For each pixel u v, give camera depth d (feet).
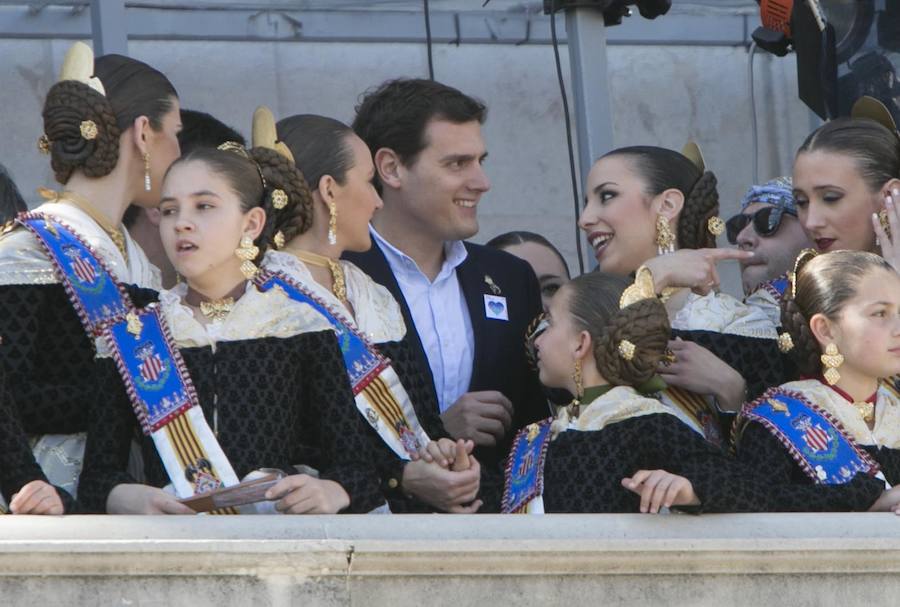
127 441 45.62
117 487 43.47
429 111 59.88
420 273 60.03
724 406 52.70
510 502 50.26
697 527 44.32
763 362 54.13
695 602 43.55
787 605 44.27
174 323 46.09
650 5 77.97
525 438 51.44
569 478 48.49
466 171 59.98
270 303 46.88
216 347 45.98
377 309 54.34
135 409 45.06
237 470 44.80
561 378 50.72
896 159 57.21
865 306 49.88
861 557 44.80
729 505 45.11
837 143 57.06
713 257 53.88
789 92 98.07
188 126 60.23
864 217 56.85
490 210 92.68
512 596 42.04
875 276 50.31
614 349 49.32
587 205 57.98
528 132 93.76
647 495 44.62
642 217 56.85
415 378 54.08
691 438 47.37
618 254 57.16
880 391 50.96
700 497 44.86
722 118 97.04
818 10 71.31
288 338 46.62
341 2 89.92
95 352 46.91
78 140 48.49
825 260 51.03
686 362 52.85
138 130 49.39
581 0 77.97
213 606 39.68
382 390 51.21
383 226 60.54
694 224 57.00
